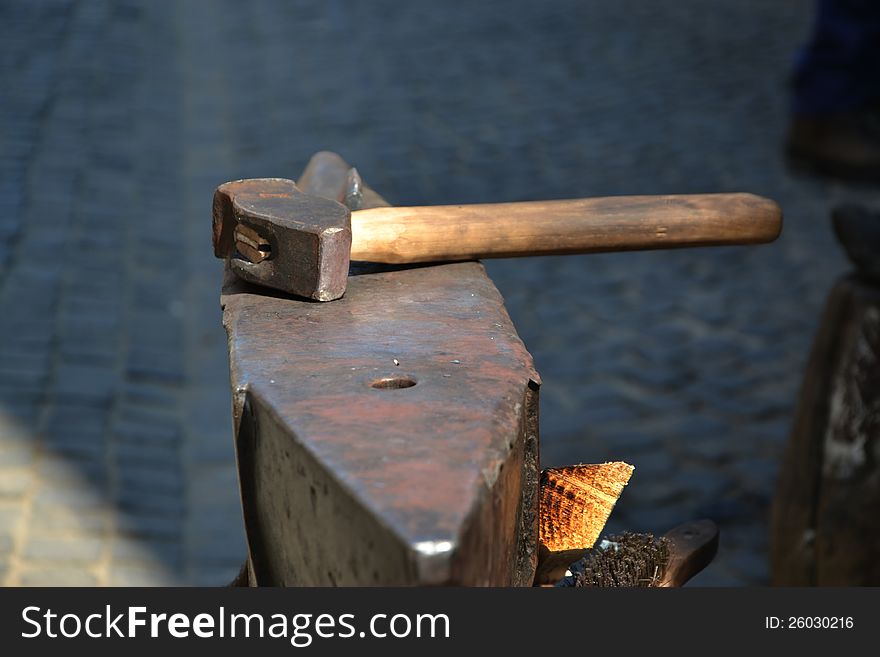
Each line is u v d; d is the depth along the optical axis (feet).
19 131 49.49
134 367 31.73
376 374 7.93
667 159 51.03
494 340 8.89
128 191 44.93
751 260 41.34
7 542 23.84
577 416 30.99
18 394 29.37
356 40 71.10
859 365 18.43
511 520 7.09
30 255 37.83
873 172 48.96
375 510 5.88
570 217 11.80
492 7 78.84
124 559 23.82
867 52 48.52
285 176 48.37
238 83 62.34
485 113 56.95
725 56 66.95
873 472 18.40
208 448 28.55
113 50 64.64
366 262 11.58
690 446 29.63
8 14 68.90
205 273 38.86
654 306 37.55
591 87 61.26
